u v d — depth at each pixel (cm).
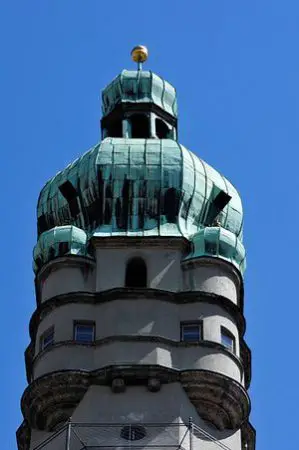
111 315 10981
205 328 10962
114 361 10706
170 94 12962
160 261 11300
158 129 12788
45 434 10831
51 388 10700
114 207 11606
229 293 11262
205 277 11244
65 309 11075
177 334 10925
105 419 10500
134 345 10800
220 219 11788
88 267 11325
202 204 11731
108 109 12875
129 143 11956
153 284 11175
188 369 10706
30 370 11388
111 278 11231
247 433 11025
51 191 12012
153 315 10975
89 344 10856
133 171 11719
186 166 11788
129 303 11025
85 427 10438
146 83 12862
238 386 10756
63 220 11819
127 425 10456
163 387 10669
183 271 11275
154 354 10756
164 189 11644
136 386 10675
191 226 11625
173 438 10400
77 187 11800
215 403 10731
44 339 11081
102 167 11750
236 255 11462
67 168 12075
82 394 10700
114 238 11369
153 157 11812
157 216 11569
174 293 11112
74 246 11388
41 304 11194
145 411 10531
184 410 10581
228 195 11844
